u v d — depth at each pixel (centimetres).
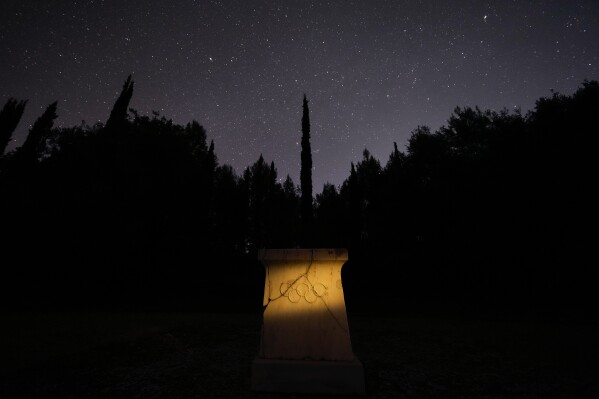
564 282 1103
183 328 680
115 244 1118
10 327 648
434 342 573
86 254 1109
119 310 929
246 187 2794
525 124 1169
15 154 1305
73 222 1055
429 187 1428
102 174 1125
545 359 465
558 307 1011
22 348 497
